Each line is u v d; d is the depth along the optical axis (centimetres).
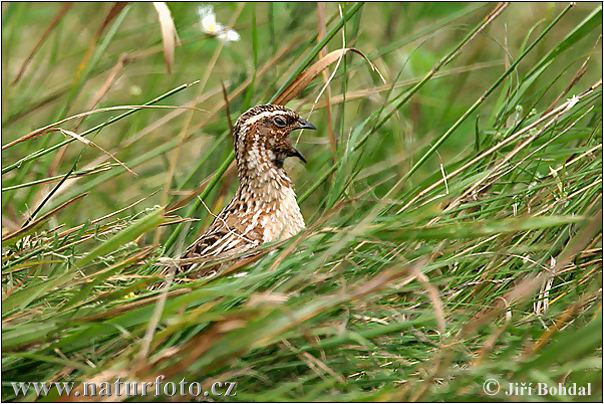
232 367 905
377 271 1000
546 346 949
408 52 1680
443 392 876
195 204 1224
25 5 1666
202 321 875
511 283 1056
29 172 1429
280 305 873
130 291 943
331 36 1220
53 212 1054
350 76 1573
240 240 1217
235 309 898
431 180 1209
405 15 1695
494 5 1683
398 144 1497
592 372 943
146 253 976
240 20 1706
